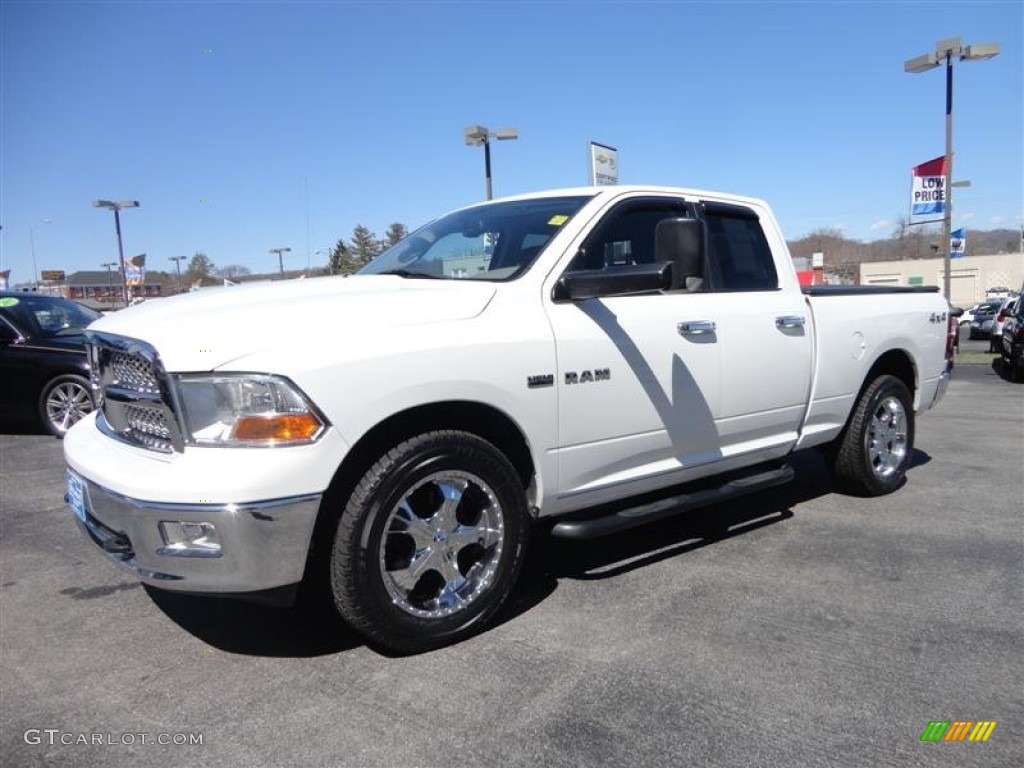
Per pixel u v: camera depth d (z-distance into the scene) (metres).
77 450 3.22
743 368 4.22
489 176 18.50
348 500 2.90
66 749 2.53
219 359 2.69
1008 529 4.69
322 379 2.73
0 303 8.27
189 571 2.69
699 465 4.10
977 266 64.69
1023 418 9.07
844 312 4.95
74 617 3.57
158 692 2.88
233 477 2.62
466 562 3.34
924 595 3.68
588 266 3.69
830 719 2.64
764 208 4.76
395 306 3.09
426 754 2.46
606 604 3.59
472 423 3.30
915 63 17.19
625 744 2.50
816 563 4.12
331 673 2.99
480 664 3.03
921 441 7.59
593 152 9.71
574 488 3.56
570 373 3.43
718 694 2.80
